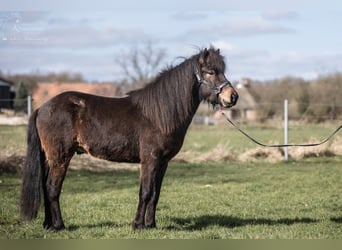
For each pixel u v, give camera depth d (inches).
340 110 1285.7
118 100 331.0
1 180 577.3
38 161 321.1
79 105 320.5
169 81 325.7
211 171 696.4
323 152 823.7
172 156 329.1
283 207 425.7
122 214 391.2
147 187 317.7
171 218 376.5
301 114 1459.2
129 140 319.3
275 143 888.9
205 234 315.9
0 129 830.5
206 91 328.5
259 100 1929.1
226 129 1510.8
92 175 654.5
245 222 364.2
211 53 327.3
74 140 320.2
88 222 361.4
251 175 650.2
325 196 484.7
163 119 318.3
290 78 1785.2
